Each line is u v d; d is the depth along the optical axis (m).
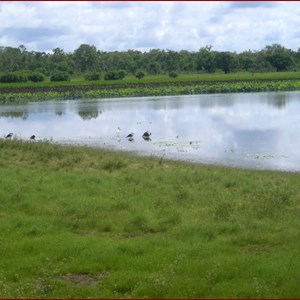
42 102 70.00
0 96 74.75
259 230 11.64
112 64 132.00
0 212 13.85
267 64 125.06
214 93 77.06
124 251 10.43
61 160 22.28
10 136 31.98
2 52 128.62
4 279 9.15
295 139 31.00
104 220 12.70
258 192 14.94
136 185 16.75
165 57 134.25
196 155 26.27
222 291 8.29
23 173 18.88
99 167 21.00
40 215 13.60
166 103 60.97
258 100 60.81
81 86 84.75
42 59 131.12
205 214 13.06
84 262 9.88
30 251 10.59
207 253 10.11
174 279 8.77
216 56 124.94
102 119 46.34
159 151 27.72
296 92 71.81
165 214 13.23
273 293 8.15
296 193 15.38
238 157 25.45
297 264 9.20
